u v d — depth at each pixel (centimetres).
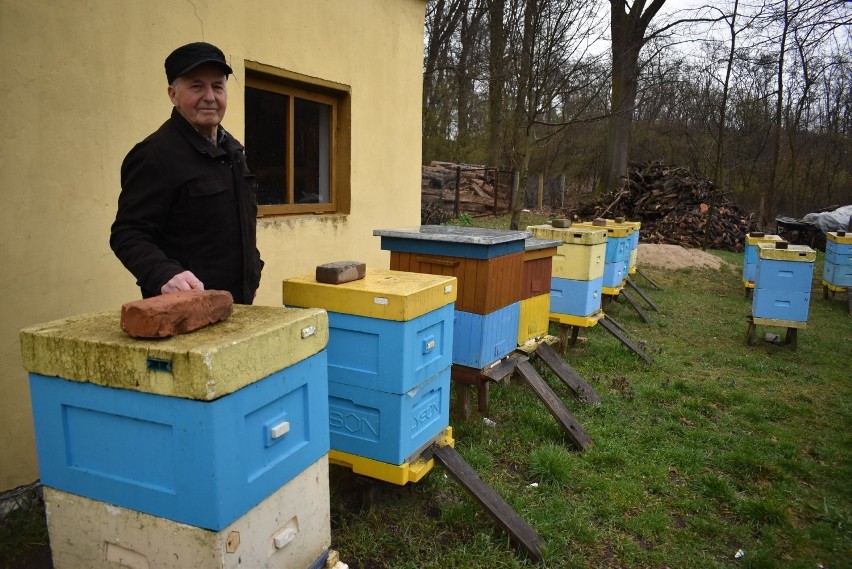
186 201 229
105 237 336
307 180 536
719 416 507
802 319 722
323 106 544
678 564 307
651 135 2683
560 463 379
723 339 780
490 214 1892
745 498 376
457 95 2373
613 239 812
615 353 666
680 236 1544
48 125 303
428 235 404
